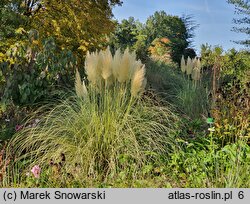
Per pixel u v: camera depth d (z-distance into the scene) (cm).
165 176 438
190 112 735
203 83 930
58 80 657
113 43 1437
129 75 516
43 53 646
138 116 499
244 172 411
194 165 443
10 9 937
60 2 1016
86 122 487
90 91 543
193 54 1961
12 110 587
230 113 558
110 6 1125
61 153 439
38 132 497
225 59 1310
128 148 465
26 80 614
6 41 882
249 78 911
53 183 423
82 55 945
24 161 461
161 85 988
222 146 506
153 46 1966
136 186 410
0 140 500
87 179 435
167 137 501
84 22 1000
